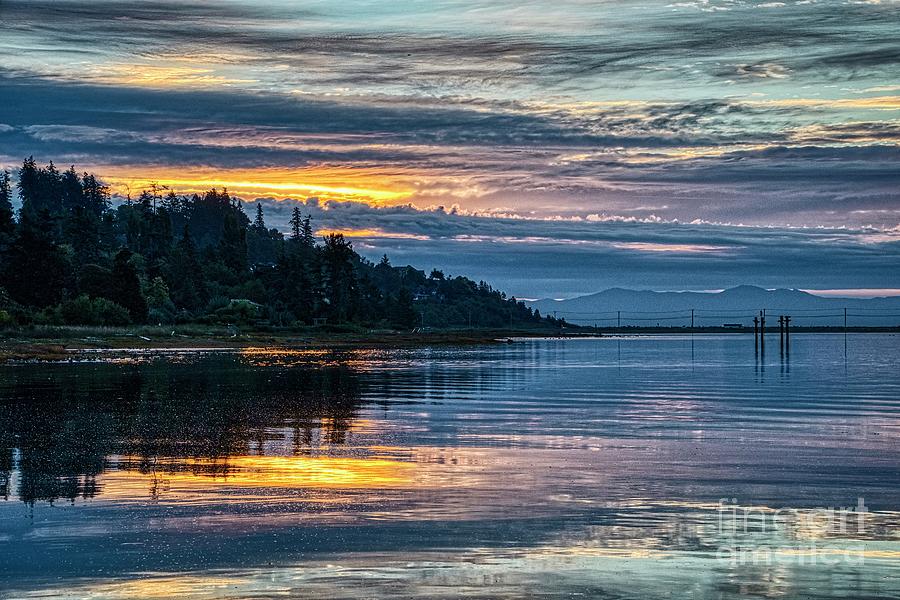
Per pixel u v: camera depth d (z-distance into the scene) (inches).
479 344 7160.4
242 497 840.9
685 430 1352.1
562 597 561.9
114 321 5625.0
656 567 621.3
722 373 3016.7
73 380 2284.7
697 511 784.3
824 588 581.0
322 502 817.5
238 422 1422.2
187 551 662.5
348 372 2864.2
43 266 5935.0
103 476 941.8
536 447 1163.9
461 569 616.1
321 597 562.6
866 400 1900.8
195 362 3299.7
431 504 811.4
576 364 3659.0
